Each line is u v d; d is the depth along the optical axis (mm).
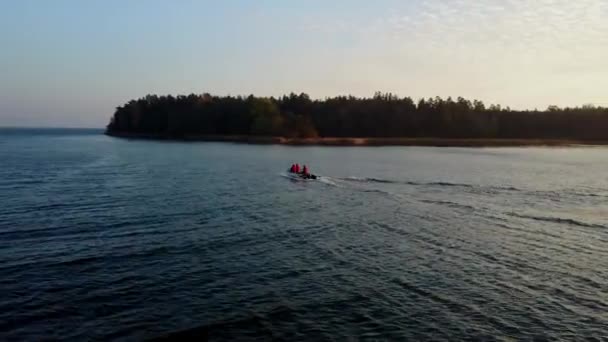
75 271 19719
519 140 169375
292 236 26234
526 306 16688
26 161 74500
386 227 28906
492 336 14406
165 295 17219
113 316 15422
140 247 23484
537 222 30844
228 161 76875
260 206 35500
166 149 112625
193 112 184875
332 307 16359
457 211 34625
